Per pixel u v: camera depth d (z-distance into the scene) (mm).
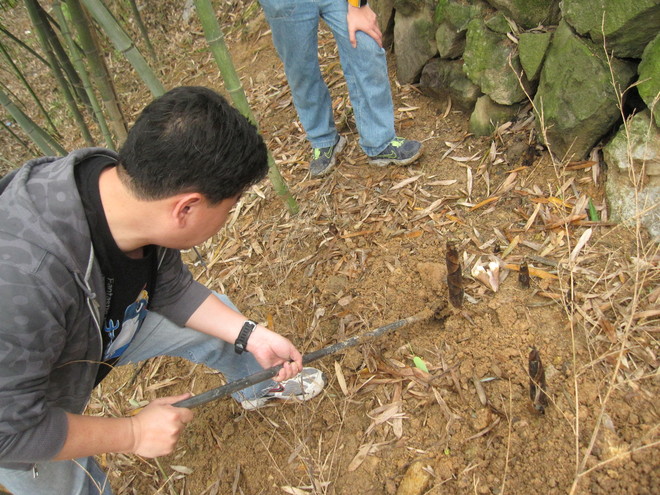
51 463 1448
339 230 2629
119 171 1172
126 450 1380
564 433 1692
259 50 4148
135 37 5070
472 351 1995
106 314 1351
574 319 1925
